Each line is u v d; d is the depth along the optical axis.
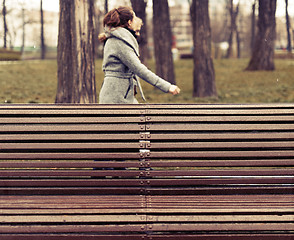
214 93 10.86
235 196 2.24
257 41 18.03
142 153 2.26
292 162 2.25
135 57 2.50
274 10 17.78
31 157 2.25
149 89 11.38
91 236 2.11
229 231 2.12
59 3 6.09
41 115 2.32
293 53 19.52
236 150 2.29
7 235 2.10
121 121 2.30
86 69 4.95
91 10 4.95
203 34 10.68
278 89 12.29
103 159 2.28
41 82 13.55
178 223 2.11
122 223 2.11
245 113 2.33
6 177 2.26
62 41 6.14
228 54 26.05
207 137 2.27
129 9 2.59
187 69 20.83
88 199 2.20
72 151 2.28
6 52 23.17
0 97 9.76
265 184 2.27
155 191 2.23
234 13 25.83
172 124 2.30
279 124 2.30
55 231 2.10
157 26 12.15
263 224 2.11
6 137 2.27
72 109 2.33
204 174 2.24
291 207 2.15
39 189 2.22
